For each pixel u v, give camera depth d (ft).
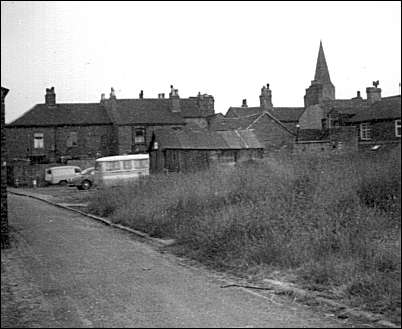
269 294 28.25
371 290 26.25
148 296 28.02
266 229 39.17
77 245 46.37
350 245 33.37
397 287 25.70
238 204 47.60
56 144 175.83
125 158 124.26
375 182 46.68
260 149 142.82
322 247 34.27
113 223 61.52
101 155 180.14
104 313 25.00
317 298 26.61
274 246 35.50
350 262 30.58
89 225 61.62
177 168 138.82
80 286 30.60
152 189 69.97
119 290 29.48
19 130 172.65
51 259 39.47
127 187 78.48
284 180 52.42
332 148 114.32
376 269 28.94
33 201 102.06
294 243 35.29
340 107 142.82
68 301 27.40
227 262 36.37
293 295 27.66
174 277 32.86
